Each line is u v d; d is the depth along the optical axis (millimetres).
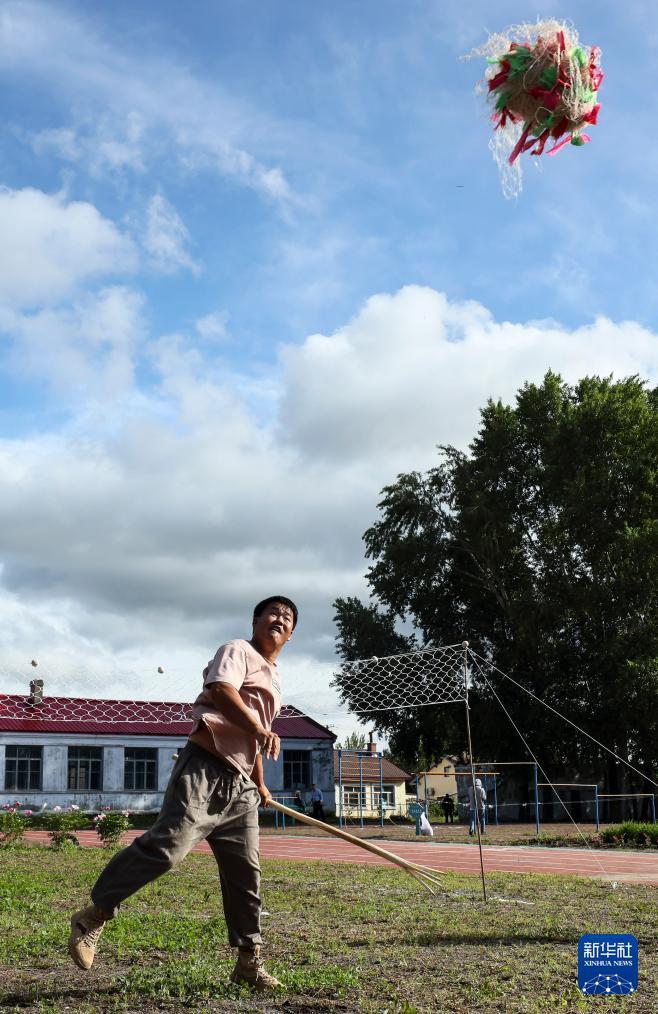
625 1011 4965
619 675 41531
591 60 4793
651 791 43562
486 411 51406
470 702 46000
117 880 5031
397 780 52719
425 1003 5051
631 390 47906
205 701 5277
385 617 52031
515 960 6098
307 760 47906
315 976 5566
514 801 48750
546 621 44844
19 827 19375
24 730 42219
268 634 5543
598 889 10648
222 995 5168
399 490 50688
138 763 44625
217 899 8992
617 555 43938
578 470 45688
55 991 5223
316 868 13555
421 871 5629
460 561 51344
